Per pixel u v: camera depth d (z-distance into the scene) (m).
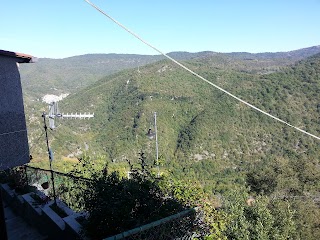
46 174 7.29
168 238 3.15
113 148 67.06
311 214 18.50
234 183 43.62
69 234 4.13
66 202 5.52
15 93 5.53
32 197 5.78
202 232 3.54
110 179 4.10
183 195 4.26
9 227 5.48
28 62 5.84
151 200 3.83
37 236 5.05
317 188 24.30
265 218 9.99
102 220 3.58
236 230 7.26
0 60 5.26
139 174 4.38
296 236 12.94
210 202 4.39
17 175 6.61
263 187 24.50
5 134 5.32
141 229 2.96
